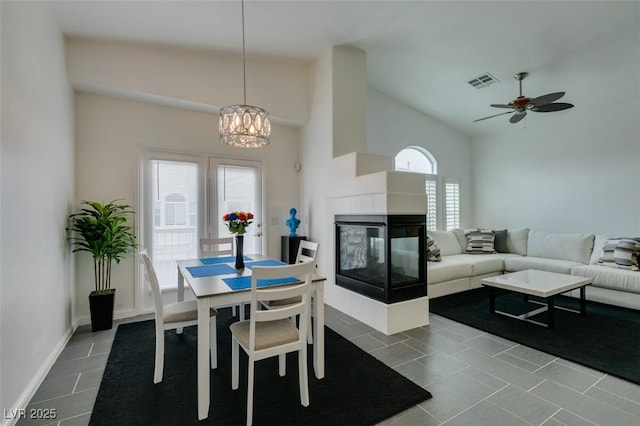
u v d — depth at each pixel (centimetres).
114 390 204
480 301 397
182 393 202
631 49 344
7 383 171
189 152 384
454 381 214
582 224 471
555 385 208
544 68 393
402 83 472
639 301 343
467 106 521
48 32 247
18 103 191
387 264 299
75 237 316
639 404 187
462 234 546
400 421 175
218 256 359
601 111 450
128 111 349
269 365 241
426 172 586
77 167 323
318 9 296
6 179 174
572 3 289
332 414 180
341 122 391
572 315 340
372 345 273
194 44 337
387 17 318
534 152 532
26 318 196
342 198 369
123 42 315
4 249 171
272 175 444
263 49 367
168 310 228
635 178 418
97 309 304
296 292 187
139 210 353
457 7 303
